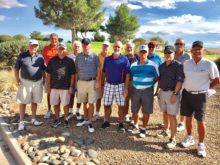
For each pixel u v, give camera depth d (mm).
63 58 3789
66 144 3424
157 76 3605
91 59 3852
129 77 4109
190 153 3227
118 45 3709
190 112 3326
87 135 3783
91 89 3934
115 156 3111
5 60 10164
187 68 3174
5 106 5195
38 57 3967
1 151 3414
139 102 3834
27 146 3295
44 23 22125
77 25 22359
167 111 3490
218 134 3891
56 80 3779
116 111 5227
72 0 20391
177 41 4023
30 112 4891
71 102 4578
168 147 3344
